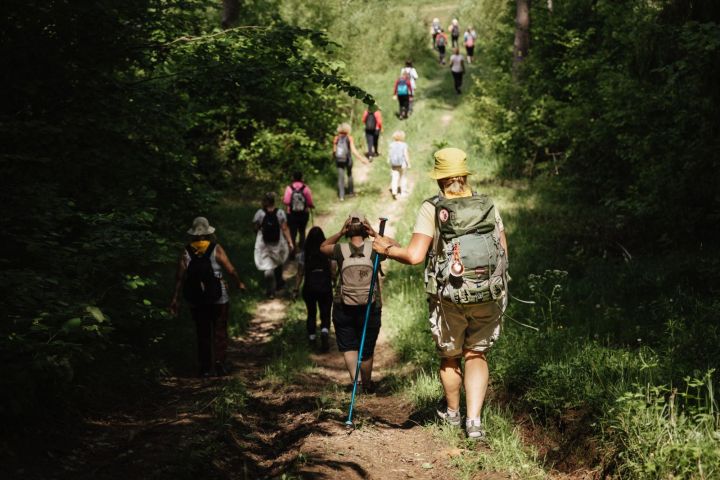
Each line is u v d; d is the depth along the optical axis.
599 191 14.15
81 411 4.87
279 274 11.59
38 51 5.91
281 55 7.22
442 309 4.26
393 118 24.55
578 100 14.89
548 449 4.35
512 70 19.05
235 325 9.41
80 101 6.30
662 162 9.38
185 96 7.75
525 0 18.25
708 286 7.20
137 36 6.97
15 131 5.27
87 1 5.98
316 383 6.85
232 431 4.65
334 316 6.37
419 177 18.38
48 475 3.67
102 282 6.07
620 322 6.50
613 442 3.85
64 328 4.22
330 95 19.64
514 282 8.79
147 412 5.30
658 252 9.38
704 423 3.69
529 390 4.94
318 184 18.39
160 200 8.09
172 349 7.74
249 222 15.17
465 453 4.23
